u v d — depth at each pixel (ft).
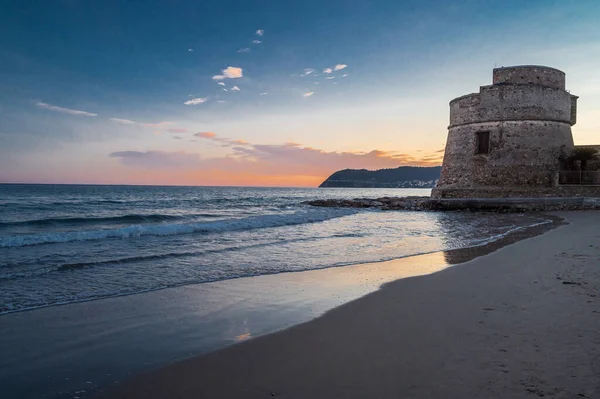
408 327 15.49
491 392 10.05
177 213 92.73
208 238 45.39
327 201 136.05
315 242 42.50
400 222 68.54
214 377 11.96
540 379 10.60
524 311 16.52
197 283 24.29
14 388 11.51
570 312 16.05
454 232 51.08
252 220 64.90
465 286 21.66
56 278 25.39
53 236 42.04
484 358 12.09
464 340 13.70
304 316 17.78
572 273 23.24
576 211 78.95
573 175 89.51
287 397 10.46
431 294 20.38
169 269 28.43
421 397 10.01
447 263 29.76
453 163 105.29
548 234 42.24
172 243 41.29
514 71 96.53
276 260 32.01
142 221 73.36
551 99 95.71
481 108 99.25
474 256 32.65
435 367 11.70
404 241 43.04
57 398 10.96
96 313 18.52
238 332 15.93
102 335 15.74
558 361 11.62
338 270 28.07
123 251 36.04
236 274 26.86
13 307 19.30
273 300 20.58
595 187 84.64
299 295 21.47
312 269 28.50
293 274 26.81
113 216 77.82
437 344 13.50
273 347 14.17
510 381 10.56
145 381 11.84
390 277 25.46
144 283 24.29
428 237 46.34
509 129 95.91
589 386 10.12
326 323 16.60
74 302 20.21
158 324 17.03
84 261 30.94
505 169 95.45
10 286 23.22
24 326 16.72
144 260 31.81
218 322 17.25
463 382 10.65
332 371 11.91
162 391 11.21
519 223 60.54
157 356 13.66
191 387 11.38
